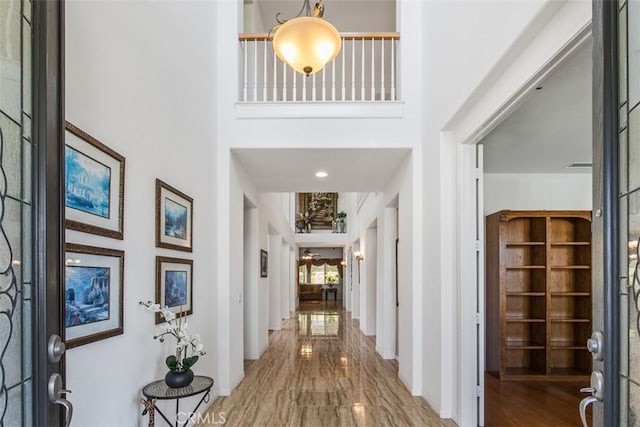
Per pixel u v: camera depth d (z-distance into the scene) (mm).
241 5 4605
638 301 1125
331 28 2852
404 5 4363
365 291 8242
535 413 3584
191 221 3320
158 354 2607
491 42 2543
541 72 2182
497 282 4773
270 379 4715
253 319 5957
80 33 1825
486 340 5117
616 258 1171
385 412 3602
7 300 1071
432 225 3803
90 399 1829
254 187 5914
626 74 1194
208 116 3906
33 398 1137
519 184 5660
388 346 5891
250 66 5512
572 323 4988
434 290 3711
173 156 2971
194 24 3510
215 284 4016
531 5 2066
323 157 4543
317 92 7125
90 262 1856
